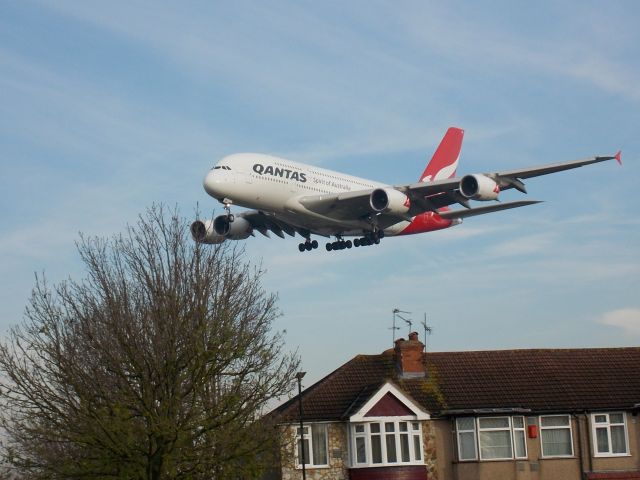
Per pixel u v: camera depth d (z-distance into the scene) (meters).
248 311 27.97
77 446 26.08
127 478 25.30
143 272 28.23
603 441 37.81
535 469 36.94
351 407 36.84
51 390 25.80
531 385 39.50
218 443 25.64
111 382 26.22
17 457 25.55
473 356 41.16
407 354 39.41
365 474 35.66
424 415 36.50
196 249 28.47
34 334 26.58
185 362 26.00
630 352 42.66
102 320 26.64
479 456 36.47
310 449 36.31
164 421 24.53
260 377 26.89
